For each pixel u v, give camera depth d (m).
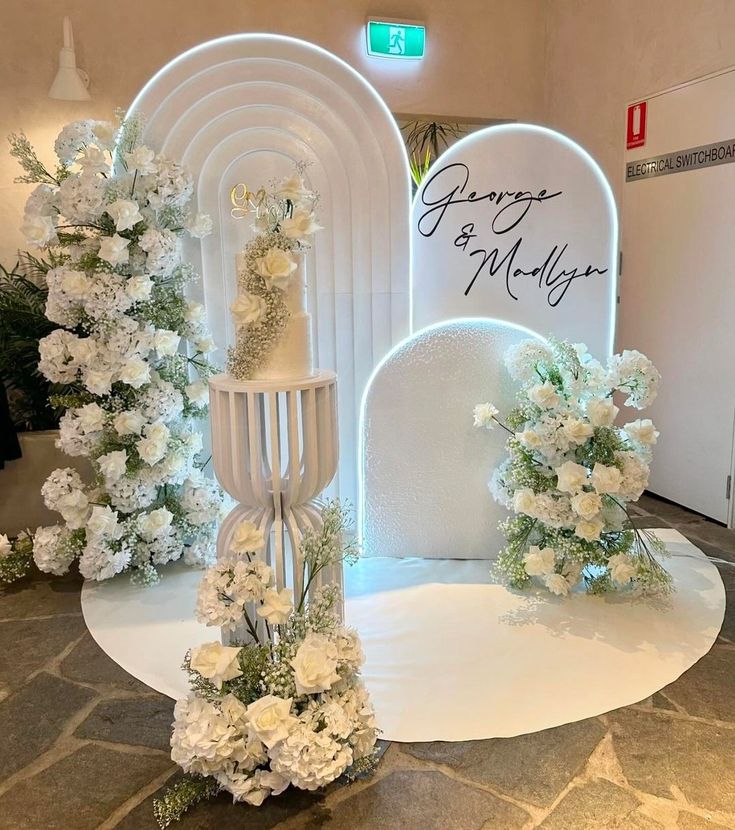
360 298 3.29
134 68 3.97
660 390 4.18
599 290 3.22
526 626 2.72
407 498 3.33
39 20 3.82
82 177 2.86
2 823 1.79
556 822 1.76
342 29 4.30
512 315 3.24
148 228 3.01
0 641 2.70
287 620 1.99
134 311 3.09
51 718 2.22
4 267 3.98
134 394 3.07
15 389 3.89
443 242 3.21
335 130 3.17
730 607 2.85
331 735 1.76
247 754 1.76
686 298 3.90
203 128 3.17
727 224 3.58
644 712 2.18
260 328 2.21
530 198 3.15
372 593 3.01
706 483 3.91
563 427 2.79
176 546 3.22
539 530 3.00
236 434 2.21
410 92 4.53
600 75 4.37
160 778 1.95
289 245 2.21
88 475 3.60
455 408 3.22
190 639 2.70
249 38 3.09
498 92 4.74
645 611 2.82
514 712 2.19
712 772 1.92
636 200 4.21
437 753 2.02
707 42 3.57
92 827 1.78
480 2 4.57
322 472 2.30
